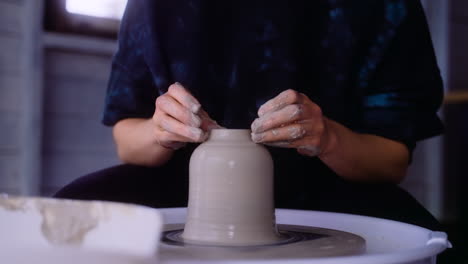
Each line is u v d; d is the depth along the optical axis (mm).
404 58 1233
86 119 2865
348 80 1268
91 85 2861
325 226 934
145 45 1295
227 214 718
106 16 2844
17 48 2658
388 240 826
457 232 3000
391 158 1165
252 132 803
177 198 1217
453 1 3480
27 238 445
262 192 733
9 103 2652
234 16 1273
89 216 436
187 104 871
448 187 3494
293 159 1257
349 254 673
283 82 1255
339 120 1272
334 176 1258
